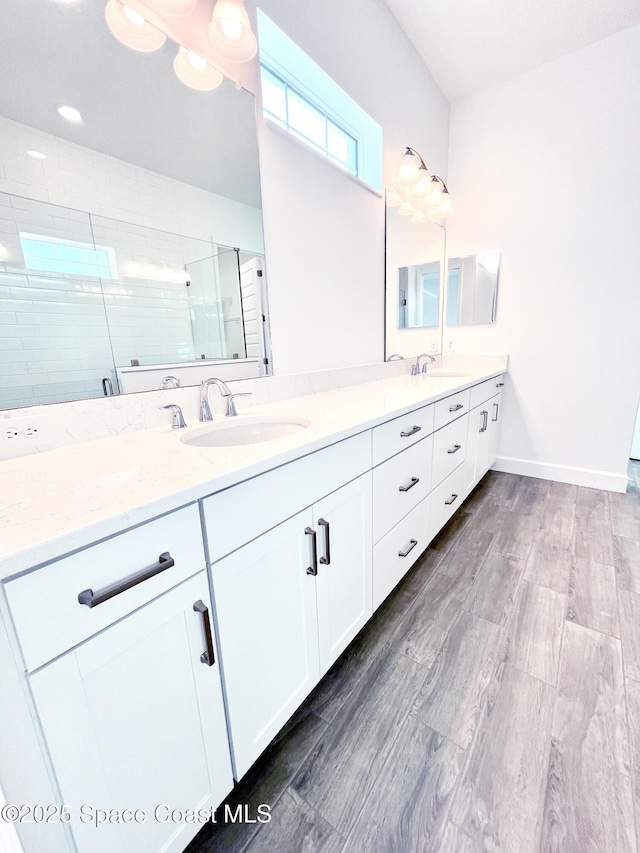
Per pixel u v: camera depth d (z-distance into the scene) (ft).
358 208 6.18
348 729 3.17
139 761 1.95
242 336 4.40
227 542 2.28
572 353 8.03
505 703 3.36
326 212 5.53
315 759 2.94
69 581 1.59
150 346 3.44
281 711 2.87
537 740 3.02
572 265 7.72
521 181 8.00
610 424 7.86
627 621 4.30
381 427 3.84
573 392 8.16
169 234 3.53
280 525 2.67
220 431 3.67
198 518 2.09
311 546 2.97
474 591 4.91
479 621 4.38
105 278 3.08
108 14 3.01
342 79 5.40
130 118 3.20
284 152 4.73
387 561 4.30
